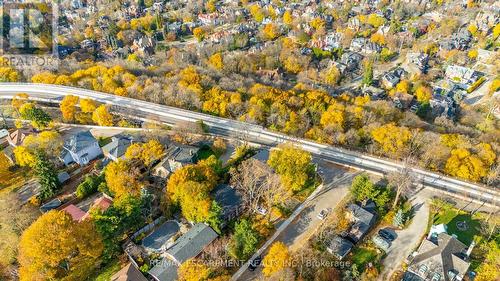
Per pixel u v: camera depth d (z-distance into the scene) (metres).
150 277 86.06
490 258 90.00
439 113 198.12
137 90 173.62
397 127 140.62
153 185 114.19
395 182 109.06
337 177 121.69
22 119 153.38
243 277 88.62
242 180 109.38
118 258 91.00
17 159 121.00
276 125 149.50
